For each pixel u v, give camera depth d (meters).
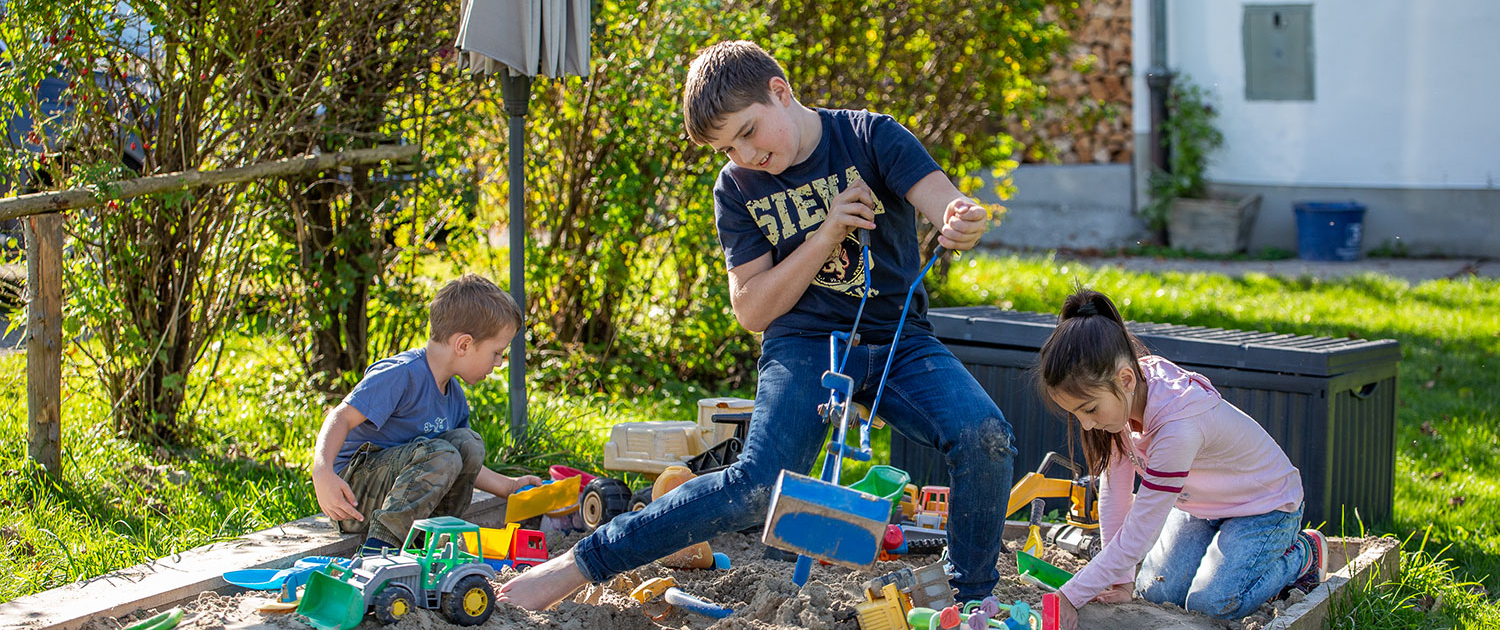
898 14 8.39
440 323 3.68
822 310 3.07
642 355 6.91
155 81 4.82
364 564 2.79
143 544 3.63
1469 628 3.47
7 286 4.73
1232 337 4.41
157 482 4.44
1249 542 3.31
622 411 6.30
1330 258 13.33
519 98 4.95
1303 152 13.83
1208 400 3.22
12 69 4.50
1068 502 4.40
